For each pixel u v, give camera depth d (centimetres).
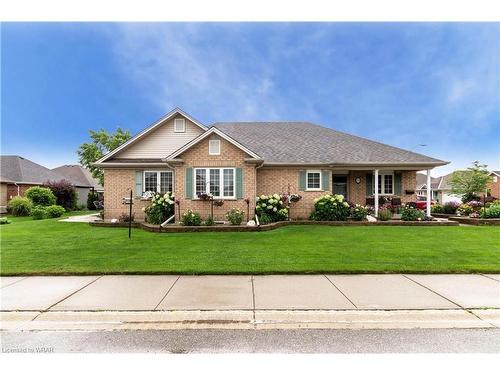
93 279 603
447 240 990
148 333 392
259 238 1038
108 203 1662
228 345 363
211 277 612
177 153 1405
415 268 650
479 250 830
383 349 354
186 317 433
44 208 2091
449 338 378
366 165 1622
